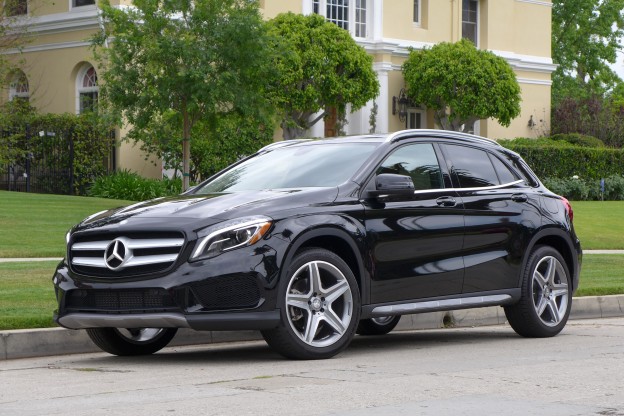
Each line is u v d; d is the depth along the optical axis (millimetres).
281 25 33250
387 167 9812
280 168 10070
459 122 39062
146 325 8602
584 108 50438
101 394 7227
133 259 8648
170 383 7715
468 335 11461
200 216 8688
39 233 20109
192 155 30906
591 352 9539
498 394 7055
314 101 33188
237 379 7852
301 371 8250
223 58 24203
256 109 24656
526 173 11227
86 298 8859
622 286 14602
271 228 8680
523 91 44750
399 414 6324
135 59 24312
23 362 9328
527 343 10453
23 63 33031
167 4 24094
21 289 12445
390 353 9609
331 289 9016
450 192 10203
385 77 39062
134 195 29359
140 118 24031
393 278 9539
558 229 11133
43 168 31203
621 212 31625
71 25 33250
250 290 8523
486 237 10375
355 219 9281
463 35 43156
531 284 10773
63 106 33812
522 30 45062
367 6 39500
